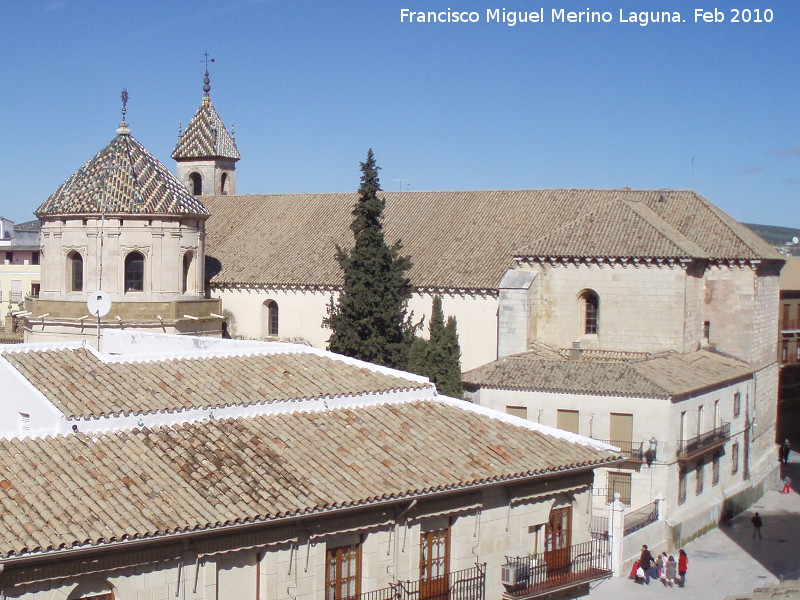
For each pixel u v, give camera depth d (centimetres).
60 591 2659
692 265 6538
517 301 6469
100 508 2784
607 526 4994
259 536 2984
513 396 5875
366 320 6294
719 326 6862
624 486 5619
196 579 2883
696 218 7106
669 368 5997
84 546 2636
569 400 5741
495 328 6606
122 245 6656
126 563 2755
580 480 3794
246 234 7969
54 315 6694
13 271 11150
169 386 3425
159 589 2822
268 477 3108
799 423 9281
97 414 3139
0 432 3198
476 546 3481
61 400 3197
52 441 3022
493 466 3488
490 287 6562
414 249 7144
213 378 3556
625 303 6450
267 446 3266
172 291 6794
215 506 2914
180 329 6688
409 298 6681
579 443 3816
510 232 7100
